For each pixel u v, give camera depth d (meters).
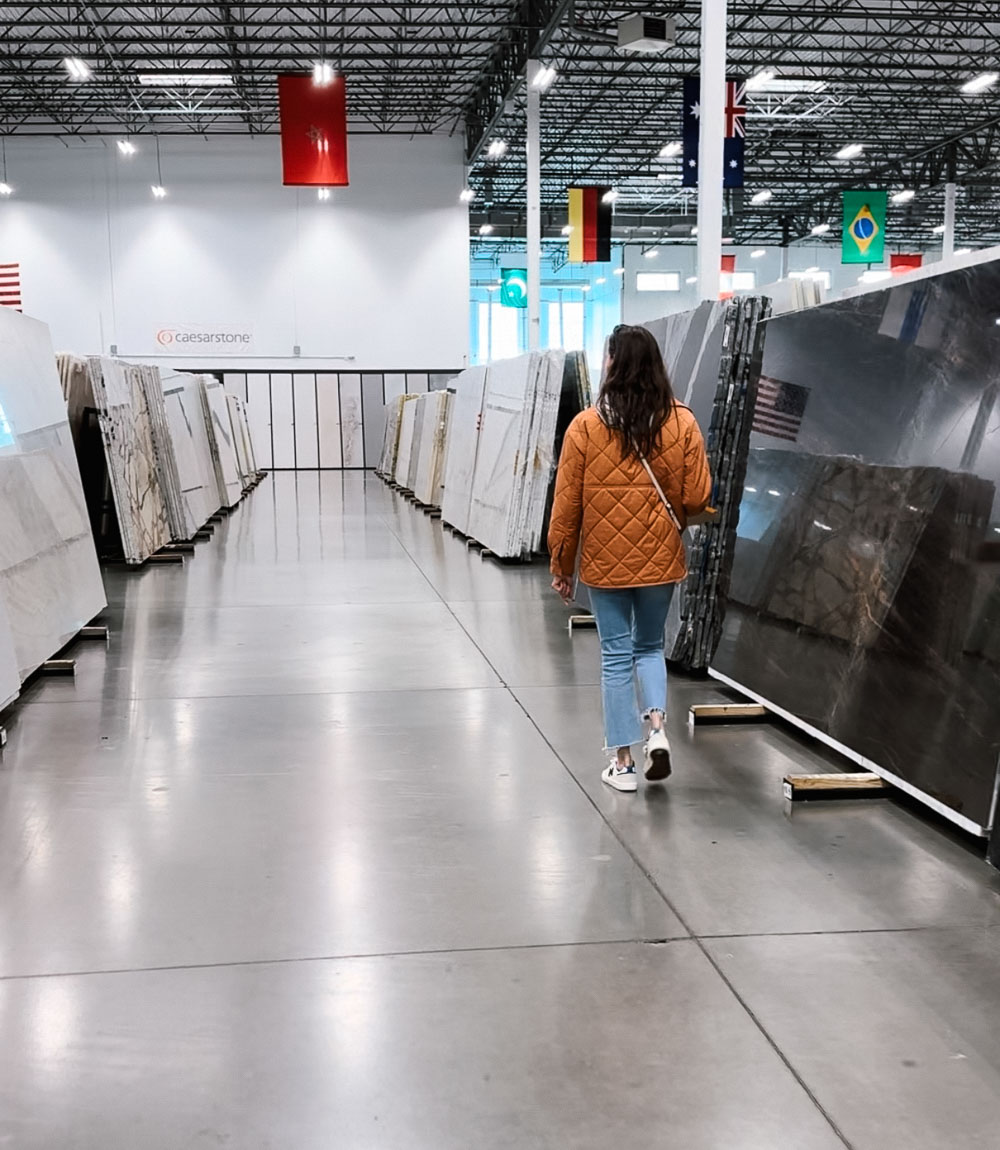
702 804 3.92
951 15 20.80
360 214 29.33
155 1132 2.10
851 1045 2.38
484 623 7.45
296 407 29.78
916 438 3.93
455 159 29.36
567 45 22.80
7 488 5.85
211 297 29.16
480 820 3.78
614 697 4.02
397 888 3.21
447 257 29.70
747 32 22.03
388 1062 2.32
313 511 16.89
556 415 10.16
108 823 3.77
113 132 28.31
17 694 5.15
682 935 2.90
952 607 3.61
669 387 3.84
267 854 3.48
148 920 3.01
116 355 29.08
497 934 2.91
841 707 4.23
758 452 5.26
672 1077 2.26
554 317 46.38
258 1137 2.08
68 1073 2.29
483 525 11.52
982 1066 2.30
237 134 28.56
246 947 2.85
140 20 21.25
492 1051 2.36
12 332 6.56
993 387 3.54
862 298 4.46
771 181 34.56
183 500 12.05
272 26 22.28
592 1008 2.53
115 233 28.73
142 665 6.23
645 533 3.87
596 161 33.22
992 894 3.15
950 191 31.59
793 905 3.08
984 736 3.37
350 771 4.34
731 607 5.39
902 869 3.33
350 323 29.64
